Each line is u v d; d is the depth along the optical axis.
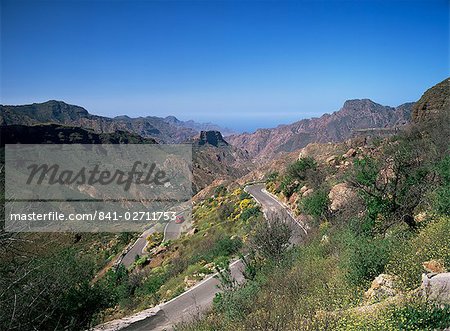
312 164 38.62
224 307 13.79
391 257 10.05
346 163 34.25
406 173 14.25
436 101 50.53
